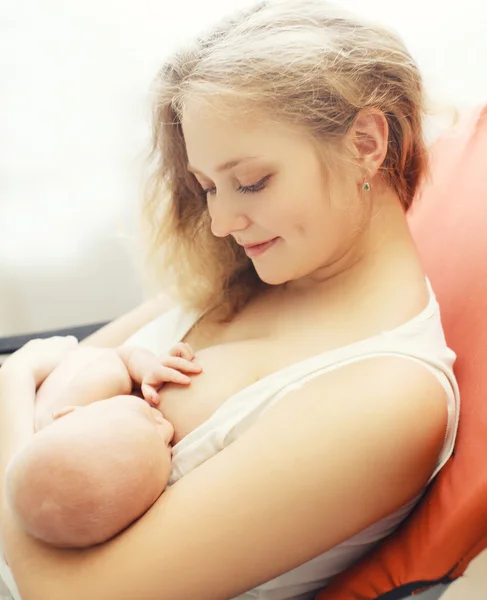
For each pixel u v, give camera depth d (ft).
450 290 2.73
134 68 4.36
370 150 2.25
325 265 2.51
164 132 2.68
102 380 2.55
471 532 2.11
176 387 2.49
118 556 1.94
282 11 2.23
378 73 2.24
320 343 2.34
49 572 2.01
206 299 3.09
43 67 4.38
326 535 1.96
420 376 2.10
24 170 4.67
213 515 1.92
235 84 2.06
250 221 2.26
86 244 5.05
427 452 2.05
